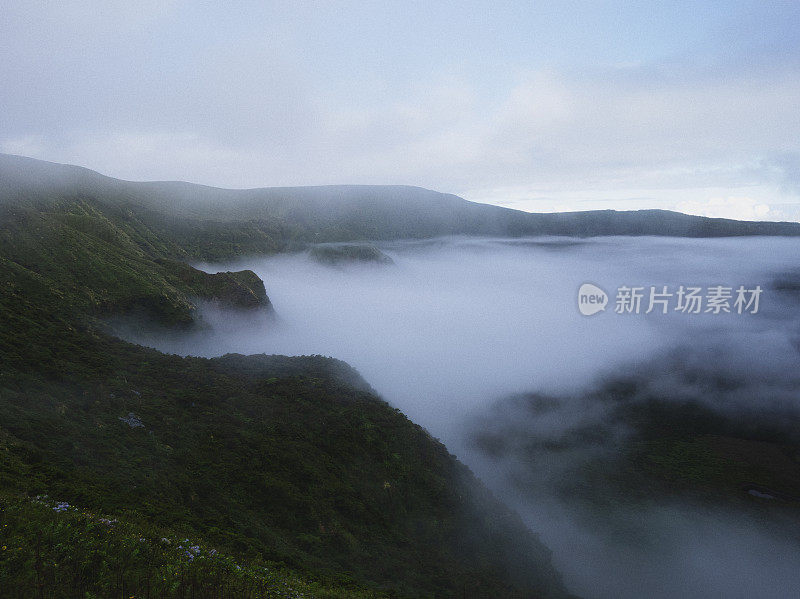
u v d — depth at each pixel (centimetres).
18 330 4675
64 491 1816
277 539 2784
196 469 3281
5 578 947
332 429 4825
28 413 2858
